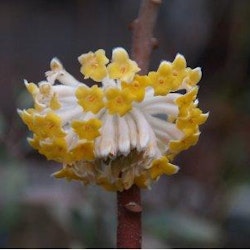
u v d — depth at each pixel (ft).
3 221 1.40
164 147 0.81
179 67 0.78
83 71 0.78
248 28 2.27
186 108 0.78
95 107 0.77
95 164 0.79
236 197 2.15
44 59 3.65
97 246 1.42
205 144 2.19
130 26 0.85
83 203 1.44
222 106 2.22
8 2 3.67
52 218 1.58
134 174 0.79
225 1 2.31
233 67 2.28
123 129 0.79
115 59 0.77
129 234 0.77
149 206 1.55
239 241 2.16
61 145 0.78
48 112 0.79
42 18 3.67
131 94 0.76
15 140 1.50
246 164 2.14
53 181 2.44
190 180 2.18
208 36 2.38
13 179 1.38
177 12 2.75
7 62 3.62
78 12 3.51
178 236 1.59
